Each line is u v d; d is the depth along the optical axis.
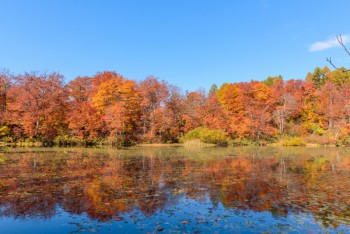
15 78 37.56
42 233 5.52
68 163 17.05
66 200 8.01
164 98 50.16
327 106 51.94
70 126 36.72
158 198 8.37
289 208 7.31
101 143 38.78
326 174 13.34
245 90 54.56
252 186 10.29
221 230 5.72
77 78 49.16
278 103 57.62
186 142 42.94
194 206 7.49
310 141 46.59
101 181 11.13
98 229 5.75
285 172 14.00
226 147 40.28
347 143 45.09
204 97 58.12
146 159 20.66
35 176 12.07
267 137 48.59
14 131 34.44
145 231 5.64
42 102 35.19
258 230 5.72
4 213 6.77
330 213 6.87
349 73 64.94
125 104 43.31
